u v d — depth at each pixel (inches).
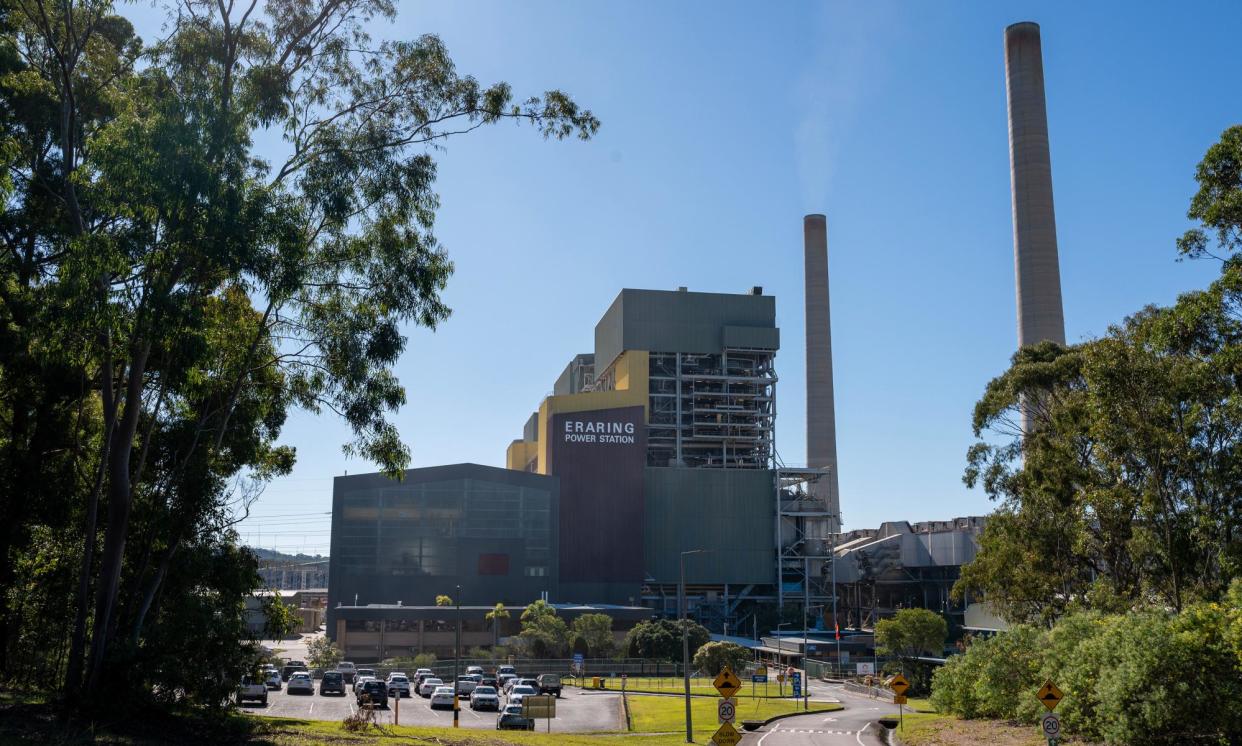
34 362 1348.4
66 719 1019.9
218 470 1428.4
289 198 1151.6
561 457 6102.4
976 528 6269.7
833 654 4692.4
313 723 1364.4
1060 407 2396.7
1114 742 1221.7
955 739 1529.3
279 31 1198.3
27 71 1286.9
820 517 6417.3
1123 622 1275.8
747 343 6742.1
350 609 4980.3
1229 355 1536.7
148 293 1012.5
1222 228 1487.5
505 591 5639.8
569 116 1294.3
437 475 5698.8
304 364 1349.7
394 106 1256.2
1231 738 1120.2
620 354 6692.9
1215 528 1835.6
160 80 1150.3
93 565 1461.6
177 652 1187.3
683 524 6304.1
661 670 4089.6
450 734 1378.0
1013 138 5012.3
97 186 1087.0
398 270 1267.2
